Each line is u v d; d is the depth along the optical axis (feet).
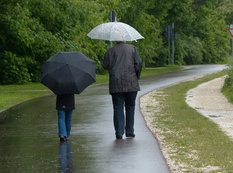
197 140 56.13
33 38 183.01
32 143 56.85
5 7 178.70
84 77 58.03
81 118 78.59
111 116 80.64
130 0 267.80
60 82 57.26
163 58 355.77
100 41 210.38
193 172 41.32
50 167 44.09
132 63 58.90
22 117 82.17
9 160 47.47
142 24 282.36
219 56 467.93
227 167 42.29
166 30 351.67
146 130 65.46
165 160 46.47
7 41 188.85
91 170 42.70
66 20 193.47
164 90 138.92
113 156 48.57
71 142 57.11
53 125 72.02
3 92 142.72
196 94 126.62
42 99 117.29
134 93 59.26
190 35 416.87
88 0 213.25
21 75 186.50
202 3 427.74
